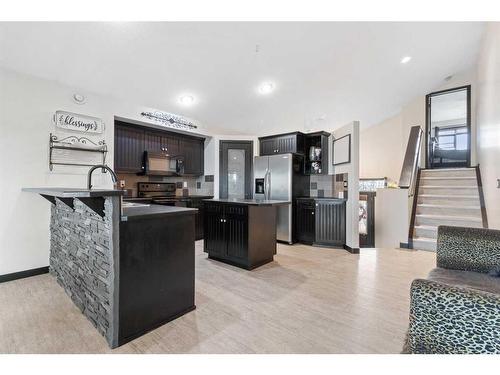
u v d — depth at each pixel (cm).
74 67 297
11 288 259
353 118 595
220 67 349
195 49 306
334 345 168
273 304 229
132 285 175
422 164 601
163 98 399
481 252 191
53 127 311
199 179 562
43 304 224
